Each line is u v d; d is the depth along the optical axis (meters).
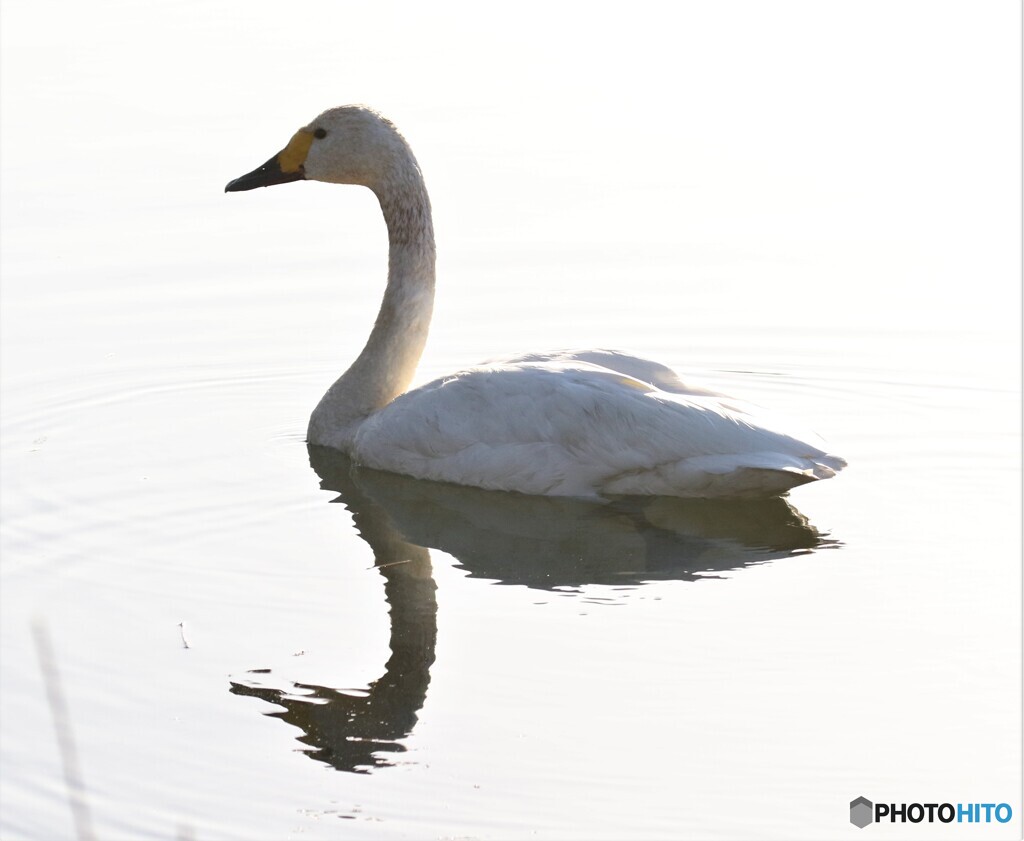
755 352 19.59
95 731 11.27
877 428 17.19
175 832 10.16
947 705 11.39
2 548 14.19
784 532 14.47
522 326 20.34
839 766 10.70
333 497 15.43
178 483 15.79
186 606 13.09
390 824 10.17
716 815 10.22
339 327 20.39
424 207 17.05
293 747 11.02
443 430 15.57
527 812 10.26
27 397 18.20
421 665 12.04
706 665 11.96
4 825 10.23
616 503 15.11
